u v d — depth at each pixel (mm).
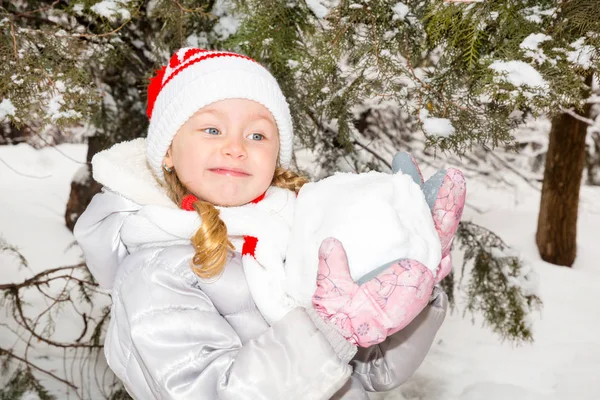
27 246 5449
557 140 6266
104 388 3348
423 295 1038
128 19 1883
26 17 2682
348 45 1813
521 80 1246
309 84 2006
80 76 1793
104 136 3803
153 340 1092
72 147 8922
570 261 6305
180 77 1264
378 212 1072
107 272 1368
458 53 1598
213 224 1135
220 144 1196
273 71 2096
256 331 1182
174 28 2178
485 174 7676
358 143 3312
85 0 1858
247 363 1032
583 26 1276
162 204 1290
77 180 5871
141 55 3473
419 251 1077
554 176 6289
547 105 1270
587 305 5266
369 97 1894
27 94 1726
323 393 1026
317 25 1852
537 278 3443
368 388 1420
